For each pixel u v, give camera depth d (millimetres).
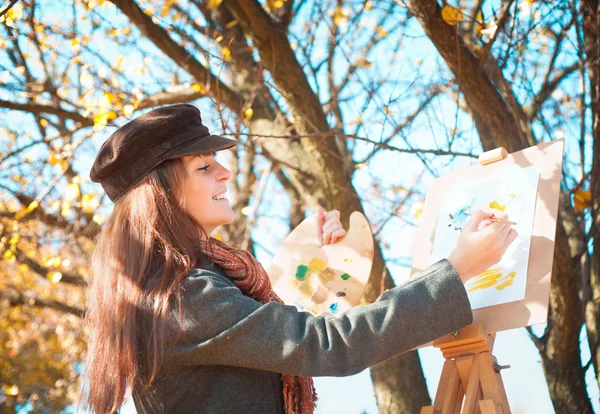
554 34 3822
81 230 5227
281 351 1349
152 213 1490
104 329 1451
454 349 1723
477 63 3260
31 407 8648
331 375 1333
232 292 1418
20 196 5137
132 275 1439
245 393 1430
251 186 6195
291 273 2121
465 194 2055
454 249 1530
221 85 4176
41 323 8273
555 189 1854
